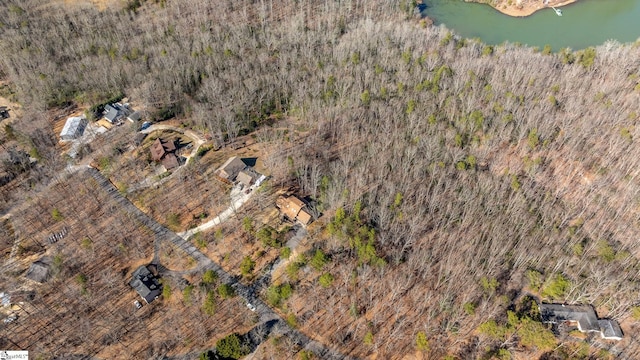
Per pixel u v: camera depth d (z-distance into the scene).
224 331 103.00
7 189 141.88
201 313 105.88
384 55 187.88
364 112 159.88
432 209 124.75
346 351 99.06
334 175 133.25
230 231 125.38
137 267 116.94
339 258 115.62
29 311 106.62
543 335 93.00
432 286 109.50
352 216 121.75
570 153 140.00
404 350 98.75
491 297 105.81
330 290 109.25
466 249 114.94
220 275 114.88
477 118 147.88
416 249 115.38
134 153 154.25
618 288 107.75
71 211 133.00
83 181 143.88
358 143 152.00
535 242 115.94
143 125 167.12
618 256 111.62
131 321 105.12
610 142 140.50
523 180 132.50
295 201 127.00
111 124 167.38
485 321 101.31
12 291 110.75
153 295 109.25
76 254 119.31
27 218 131.25
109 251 120.56
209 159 150.38
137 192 138.88
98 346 100.44
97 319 105.31
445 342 99.31
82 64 186.88
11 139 159.38
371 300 107.00
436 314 103.75
